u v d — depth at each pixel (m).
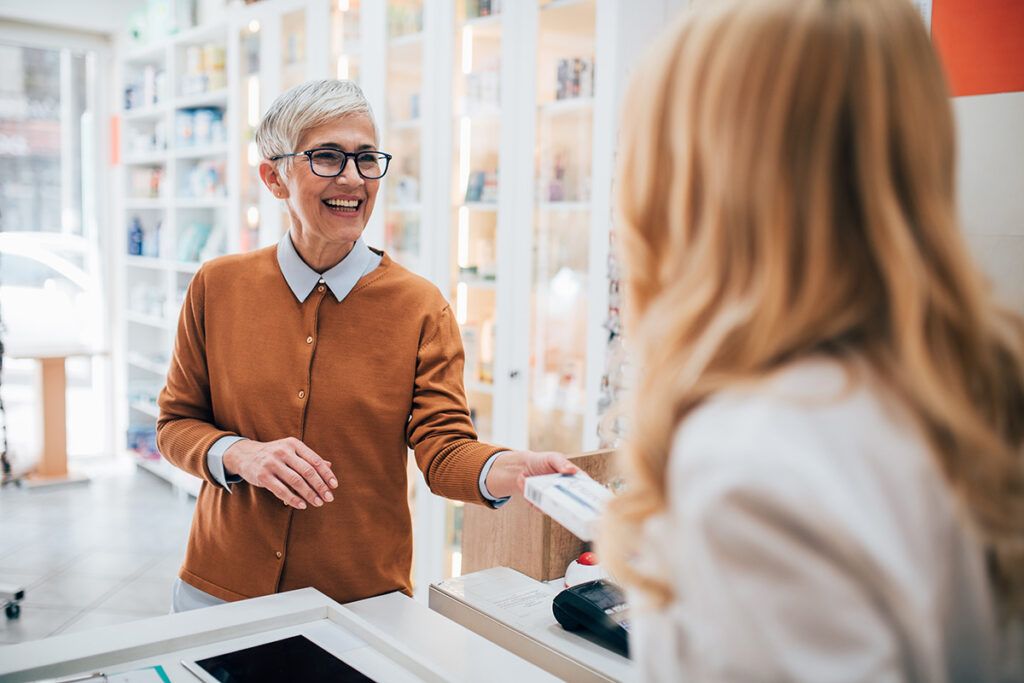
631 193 0.61
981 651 0.54
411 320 1.63
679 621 0.53
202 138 4.67
